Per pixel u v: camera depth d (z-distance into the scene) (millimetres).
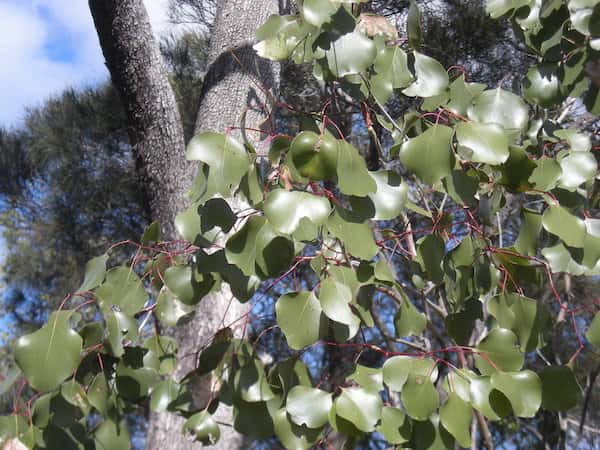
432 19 3281
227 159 925
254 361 1004
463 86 1179
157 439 1591
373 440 3078
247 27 1850
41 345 963
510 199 2010
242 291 990
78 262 4535
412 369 925
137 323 1081
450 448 935
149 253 1188
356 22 1063
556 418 2295
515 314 1068
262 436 1008
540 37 1234
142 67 1929
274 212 869
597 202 1299
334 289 908
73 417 1065
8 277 4797
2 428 1037
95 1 1930
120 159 4508
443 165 942
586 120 1924
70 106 4559
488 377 913
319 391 919
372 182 911
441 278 1057
